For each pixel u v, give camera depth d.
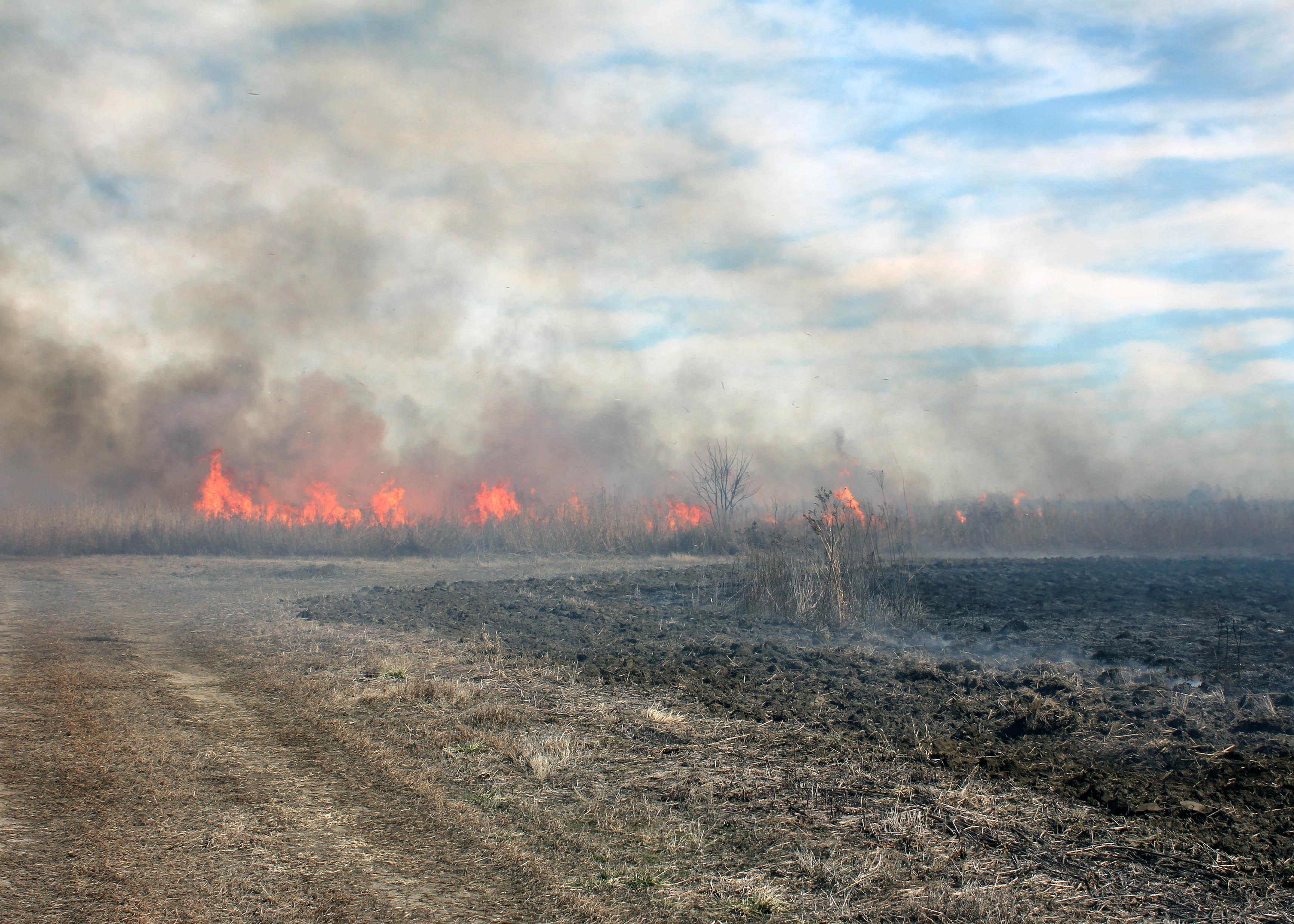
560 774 6.25
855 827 5.24
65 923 4.09
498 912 4.28
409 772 6.27
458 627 12.49
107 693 8.51
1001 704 7.86
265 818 5.42
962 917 4.17
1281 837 4.88
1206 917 4.11
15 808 5.50
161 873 4.66
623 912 4.29
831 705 8.03
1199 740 6.63
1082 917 4.14
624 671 9.47
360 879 4.62
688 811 5.56
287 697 8.41
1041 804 5.51
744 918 4.23
